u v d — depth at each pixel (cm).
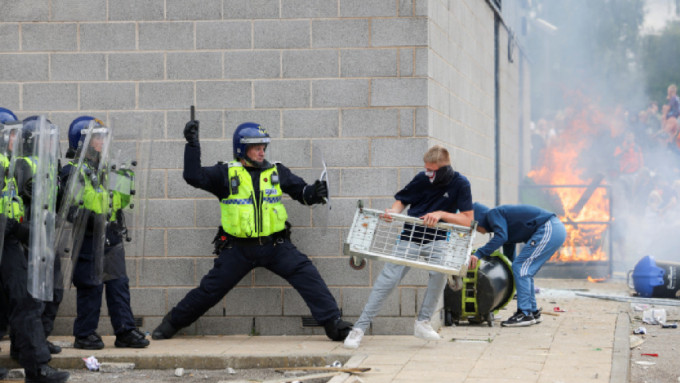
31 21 2292
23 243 1691
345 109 2250
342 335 2119
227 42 2269
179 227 2278
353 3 2247
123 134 2012
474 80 2947
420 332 2089
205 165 2269
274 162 2198
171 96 2280
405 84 2238
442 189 2017
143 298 2280
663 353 2086
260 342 2141
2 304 1756
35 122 1694
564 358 1894
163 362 1933
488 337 2225
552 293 3319
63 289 1950
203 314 2238
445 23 2458
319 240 2253
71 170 1942
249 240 2112
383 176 2239
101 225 1973
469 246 1919
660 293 3148
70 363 1934
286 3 2261
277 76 2262
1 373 1803
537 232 2467
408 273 2239
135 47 2281
